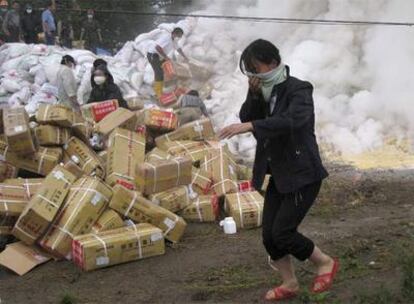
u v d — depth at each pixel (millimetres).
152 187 6562
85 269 5492
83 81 12062
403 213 6918
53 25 16156
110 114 7824
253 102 4293
